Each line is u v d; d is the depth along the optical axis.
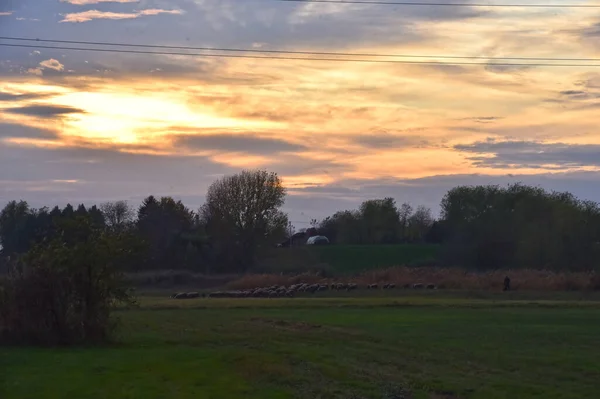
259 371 20.86
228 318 38.78
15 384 18.25
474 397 18.94
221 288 77.56
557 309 46.88
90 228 27.62
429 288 68.94
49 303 26.23
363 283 73.19
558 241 87.50
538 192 95.31
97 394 17.34
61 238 27.25
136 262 29.16
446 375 21.62
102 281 26.73
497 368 23.05
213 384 18.97
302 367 22.09
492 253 93.31
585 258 86.19
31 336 26.11
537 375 22.02
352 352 25.59
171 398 17.20
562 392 19.64
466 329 33.53
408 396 18.70
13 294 26.09
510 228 93.31
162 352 24.03
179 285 81.94
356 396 18.38
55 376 19.38
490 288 68.44
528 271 76.62
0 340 26.00
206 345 26.59
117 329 29.06
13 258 28.31
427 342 28.66
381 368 22.50
